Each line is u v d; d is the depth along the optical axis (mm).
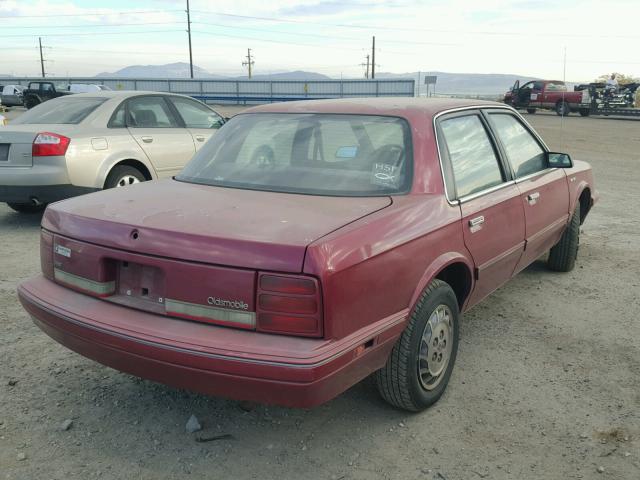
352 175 3268
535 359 3951
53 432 3049
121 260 2760
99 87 37125
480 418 3232
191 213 2848
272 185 3305
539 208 4508
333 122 3604
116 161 7129
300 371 2373
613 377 3709
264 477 2734
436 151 3395
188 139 8047
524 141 4590
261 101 56500
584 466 2832
